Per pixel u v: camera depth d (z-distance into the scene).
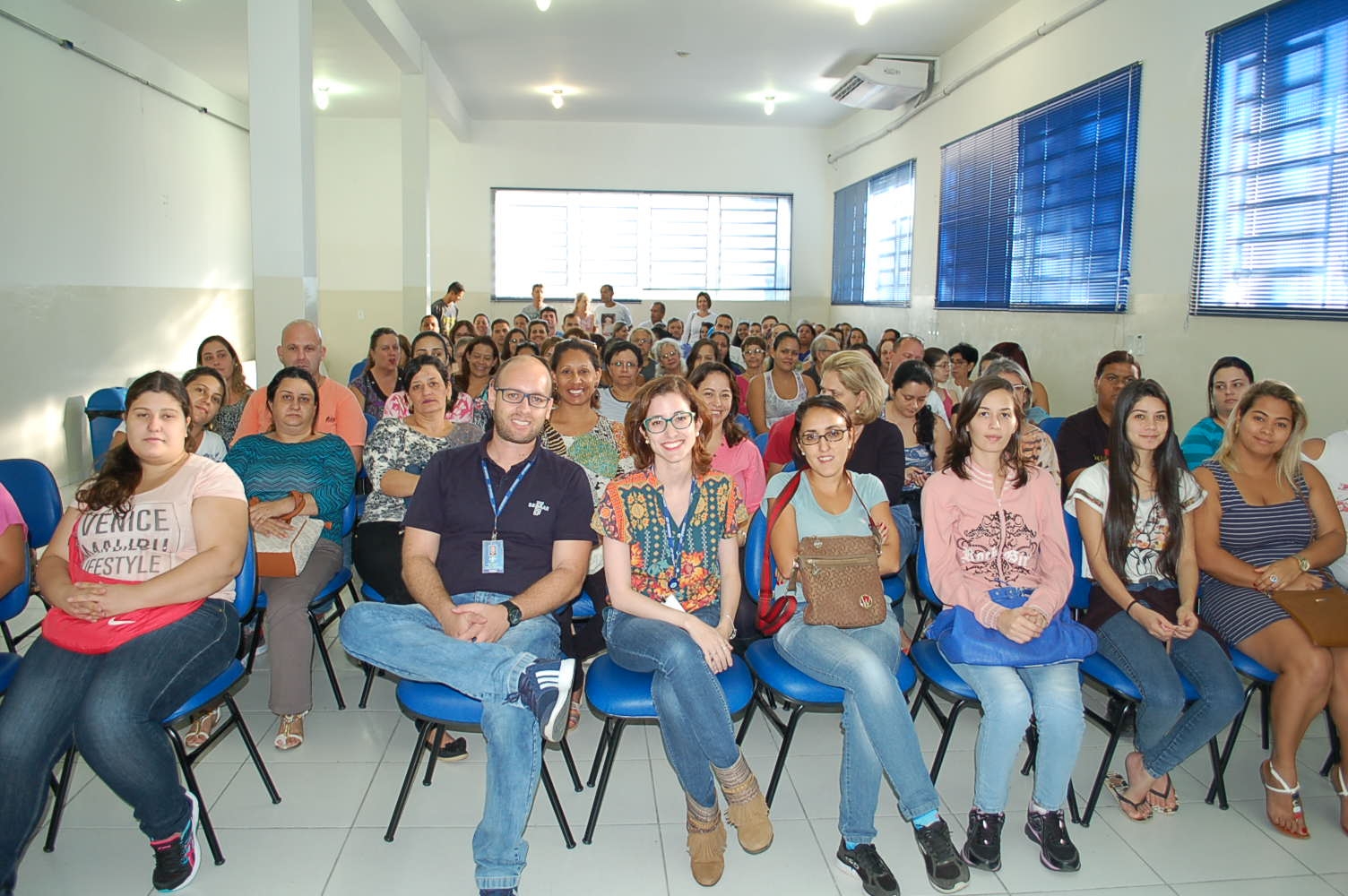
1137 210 5.34
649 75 9.23
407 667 2.15
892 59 8.24
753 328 9.73
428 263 8.59
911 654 2.58
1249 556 2.65
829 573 2.32
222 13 7.03
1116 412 2.52
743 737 2.68
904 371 3.65
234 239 10.18
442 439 3.23
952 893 2.09
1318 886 2.13
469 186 11.86
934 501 2.49
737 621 2.66
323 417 3.71
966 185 7.80
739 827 2.16
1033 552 2.44
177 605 2.15
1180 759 2.32
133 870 2.14
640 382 4.08
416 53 7.89
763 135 12.05
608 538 2.31
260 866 2.15
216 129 9.66
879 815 2.45
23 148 6.13
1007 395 2.41
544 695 2.00
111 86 7.41
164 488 2.22
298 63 5.10
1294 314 4.09
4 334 5.90
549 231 12.11
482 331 8.46
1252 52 4.38
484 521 2.39
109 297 7.39
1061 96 6.17
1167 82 5.02
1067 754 2.20
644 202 12.18
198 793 2.17
